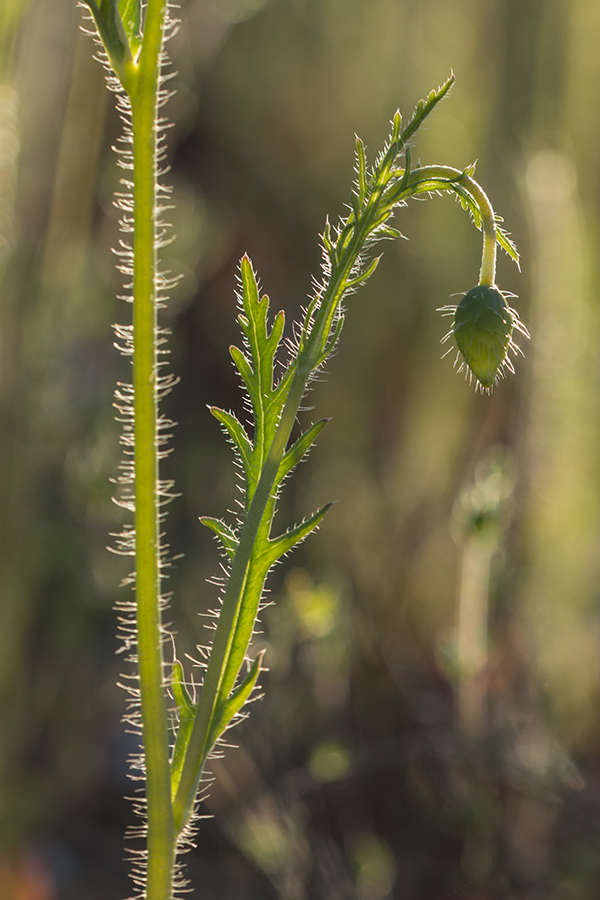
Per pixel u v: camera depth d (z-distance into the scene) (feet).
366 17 26.30
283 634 16.12
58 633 17.35
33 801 15.99
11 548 16.05
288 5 27.58
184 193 25.00
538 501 16.07
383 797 16.90
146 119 5.67
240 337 26.86
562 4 21.98
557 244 16.16
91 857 17.03
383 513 20.10
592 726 16.71
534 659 16.15
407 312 22.17
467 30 23.65
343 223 6.14
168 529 21.33
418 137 22.44
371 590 19.22
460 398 20.52
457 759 15.83
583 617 16.03
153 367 5.84
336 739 15.97
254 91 28.14
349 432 22.41
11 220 15.33
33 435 16.62
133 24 5.97
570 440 15.99
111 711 18.74
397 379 22.47
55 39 16.98
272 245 29.01
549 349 16.02
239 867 16.07
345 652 16.83
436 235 22.17
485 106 22.29
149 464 5.87
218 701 6.19
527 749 15.53
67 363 17.57
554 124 21.11
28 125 16.74
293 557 20.25
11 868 15.44
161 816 5.96
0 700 15.93
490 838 15.61
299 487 21.76
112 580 18.25
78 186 17.92
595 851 15.60
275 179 28.73
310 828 16.52
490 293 6.38
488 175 21.81
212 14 22.06
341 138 27.58
